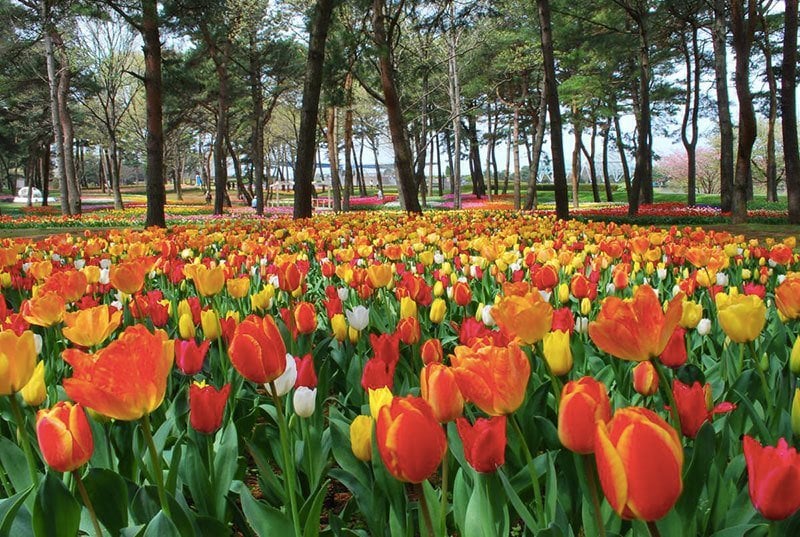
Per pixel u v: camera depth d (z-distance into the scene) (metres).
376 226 9.85
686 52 28.75
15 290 4.88
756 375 2.20
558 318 2.52
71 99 36.41
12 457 1.80
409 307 2.89
